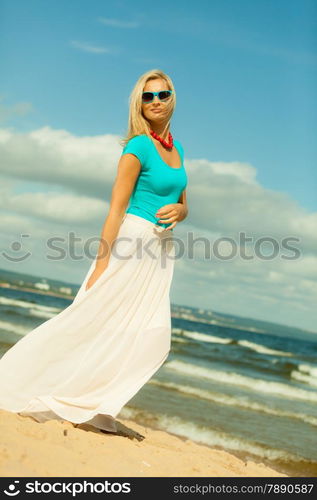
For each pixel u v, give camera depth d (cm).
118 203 363
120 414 788
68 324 357
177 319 7181
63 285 9050
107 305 361
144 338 368
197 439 728
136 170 366
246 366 2211
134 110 374
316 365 2994
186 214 396
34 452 278
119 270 364
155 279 374
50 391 352
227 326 7931
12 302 3834
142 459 316
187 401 1000
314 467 687
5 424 310
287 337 7819
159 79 378
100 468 283
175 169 380
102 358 360
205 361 2127
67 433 327
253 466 406
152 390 1049
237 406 1061
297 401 1320
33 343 355
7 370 351
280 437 830
